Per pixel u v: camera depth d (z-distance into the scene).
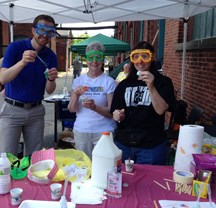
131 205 1.68
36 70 3.05
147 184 1.95
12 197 1.64
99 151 1.85
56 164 2.04
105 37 8.41
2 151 3.10
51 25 2.92
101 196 1.76
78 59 16.03
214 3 4.36
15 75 2.81
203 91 4.97
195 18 6.04
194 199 1.77
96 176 1.87
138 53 2.46
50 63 3.16
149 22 9.69
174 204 1.69
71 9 4.95
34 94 3.08
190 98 5.76
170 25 7.39
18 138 3.17
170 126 4.50
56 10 5.16
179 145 2.11
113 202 1.70
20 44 3.01
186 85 6.05
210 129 3.79
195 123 4.32
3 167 1.76
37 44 3.01
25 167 2.09
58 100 5.66
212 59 4.57
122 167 2.23
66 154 2.24
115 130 3.00
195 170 1.93
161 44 8.52
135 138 2.60
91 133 3.07
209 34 5.21
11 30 5.29
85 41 8.34
